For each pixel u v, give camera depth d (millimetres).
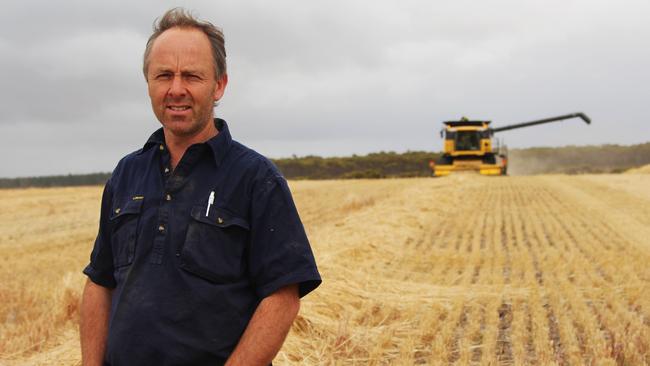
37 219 21719
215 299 2391
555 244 12625
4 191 38469
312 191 31016
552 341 6016
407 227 14727
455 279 9172
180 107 2479
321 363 5410
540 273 9695
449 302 7711
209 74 2527
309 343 5887
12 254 13492
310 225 17125
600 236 13625
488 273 9664
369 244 11656
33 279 10258
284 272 2432
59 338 6812
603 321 6832
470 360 5629
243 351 2385
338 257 10031
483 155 37094
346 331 6148
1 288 9078
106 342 2666
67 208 25969
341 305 7219
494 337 6309
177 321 2369
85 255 13234
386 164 83250
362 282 8539
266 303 2436
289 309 2459
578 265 9984
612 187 28359
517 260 10594
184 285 2385
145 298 2395
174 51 2480
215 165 2480
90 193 35656
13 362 5898
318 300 7129
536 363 5598
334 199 25891
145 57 2594
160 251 2420
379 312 7160
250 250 2475
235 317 2428
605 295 7879
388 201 21094
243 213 2461
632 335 6023
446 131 37312
